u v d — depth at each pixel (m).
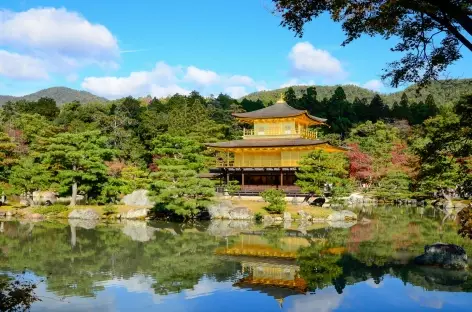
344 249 32.81
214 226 46.75
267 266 27.38
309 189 52.94
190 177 48.31
